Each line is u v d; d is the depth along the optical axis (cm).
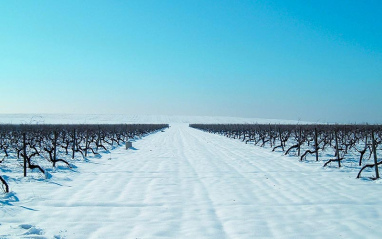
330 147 2389
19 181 1088
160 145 2895
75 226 638
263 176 1223
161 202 833
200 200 857
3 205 776
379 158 1716
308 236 589
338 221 674
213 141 3434
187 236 588
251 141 3278
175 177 1209
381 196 884
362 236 588
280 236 589
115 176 1225
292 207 783
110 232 605
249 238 579
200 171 1352
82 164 1552
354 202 824
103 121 13938
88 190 968
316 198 868
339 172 1293
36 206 781
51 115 16262
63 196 883
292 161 1633
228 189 996
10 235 567
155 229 624
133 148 2534
